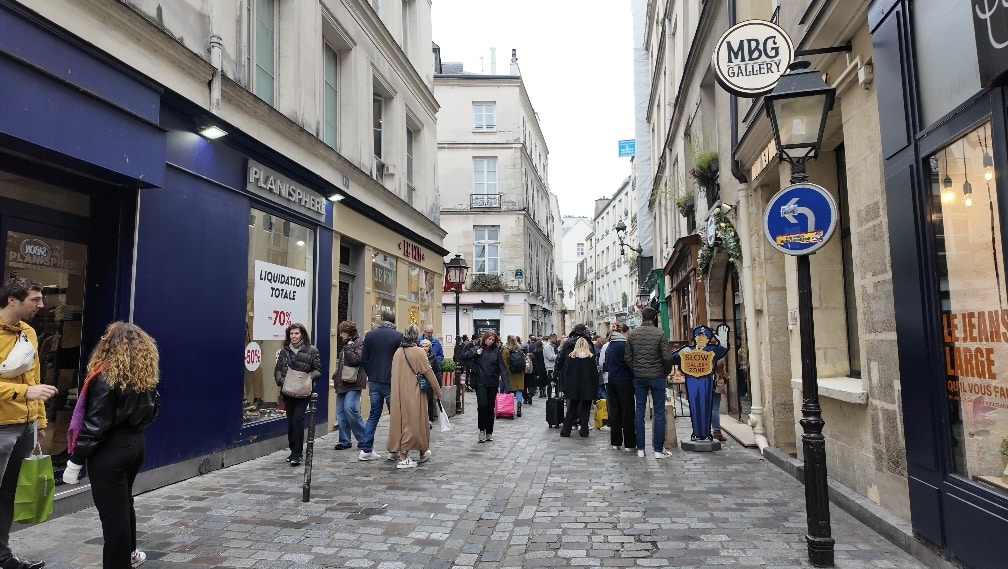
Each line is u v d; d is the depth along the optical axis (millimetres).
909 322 4367
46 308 5621
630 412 8781
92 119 5184
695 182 13992
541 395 18641
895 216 4555
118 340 3719
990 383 3588
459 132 32812
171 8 6664
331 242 10508
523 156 33781
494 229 32719
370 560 4367
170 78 6625
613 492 6289
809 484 4215
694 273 14367
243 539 4773
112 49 5773
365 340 8172
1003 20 3240
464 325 31938
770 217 4410
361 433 8734
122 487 3719
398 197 13797
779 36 6527
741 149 8625
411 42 16203
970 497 3676
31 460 3707
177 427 6629
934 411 4062
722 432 10523
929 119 4102
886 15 4582
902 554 4336
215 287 7316
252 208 8289
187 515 5387
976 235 3682
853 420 5672
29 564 3904
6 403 3697
